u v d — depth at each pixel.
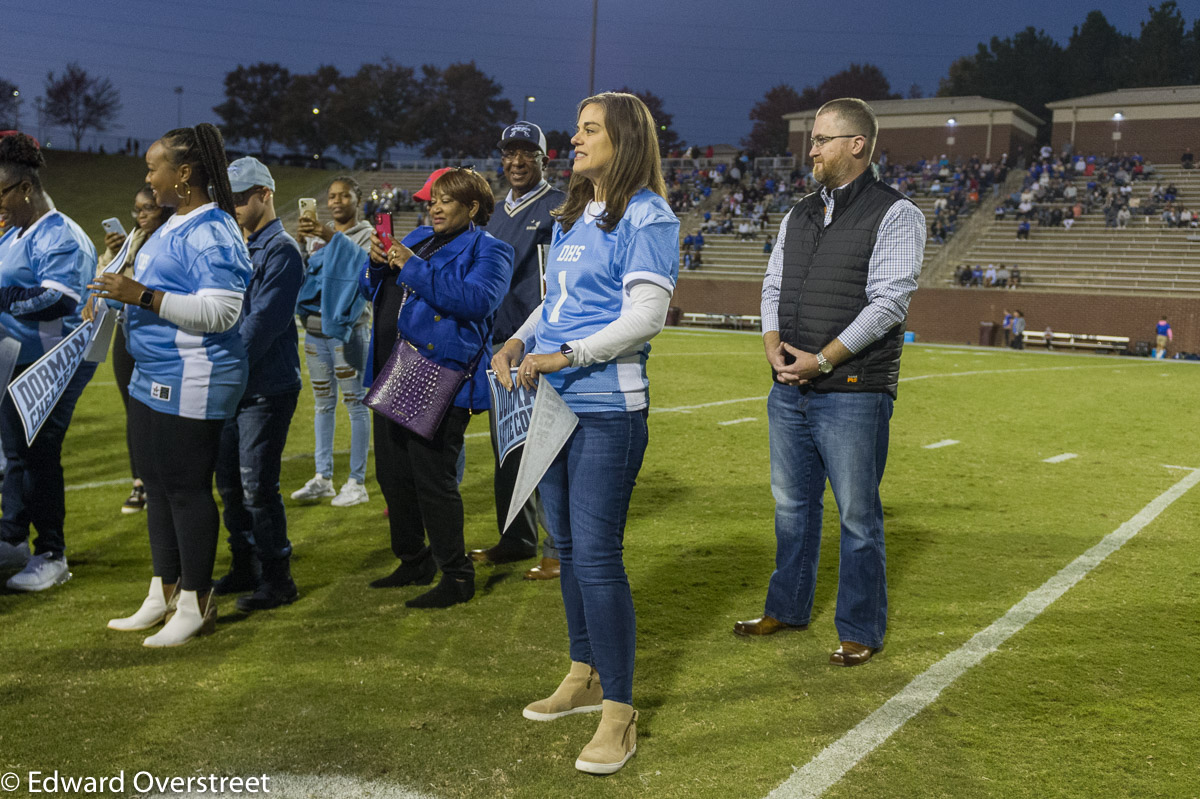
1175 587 4.32
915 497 6.30
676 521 5.55
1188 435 9.45
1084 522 5.61
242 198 3.78
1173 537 5.26
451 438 3.87
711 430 9.10
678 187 43.31
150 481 3.47
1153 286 29.14
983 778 2.56
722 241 37.44
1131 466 7.61
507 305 4.55
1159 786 2.52
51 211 4.06
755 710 2.98
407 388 3.74
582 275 2.62
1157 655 3.46
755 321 32.31
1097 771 2.60
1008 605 4.04
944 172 38.50
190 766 2.56
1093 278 29.84
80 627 3.63
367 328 5.75
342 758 2.62
